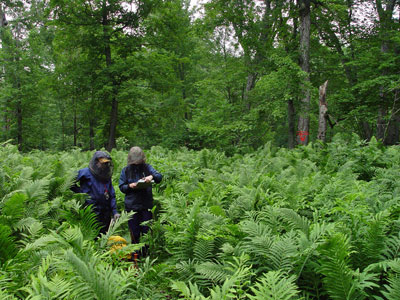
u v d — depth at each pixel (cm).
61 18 1738
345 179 523
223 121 1622
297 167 704
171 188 582
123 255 292
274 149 1227
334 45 1798
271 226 337
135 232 448
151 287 266
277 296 186
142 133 2241
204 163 962
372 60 1552
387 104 1503
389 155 822
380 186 466
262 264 266
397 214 354
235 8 1445
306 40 1442
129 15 1845
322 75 1706
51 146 3031
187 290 202
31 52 2075
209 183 599
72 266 201
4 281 216
